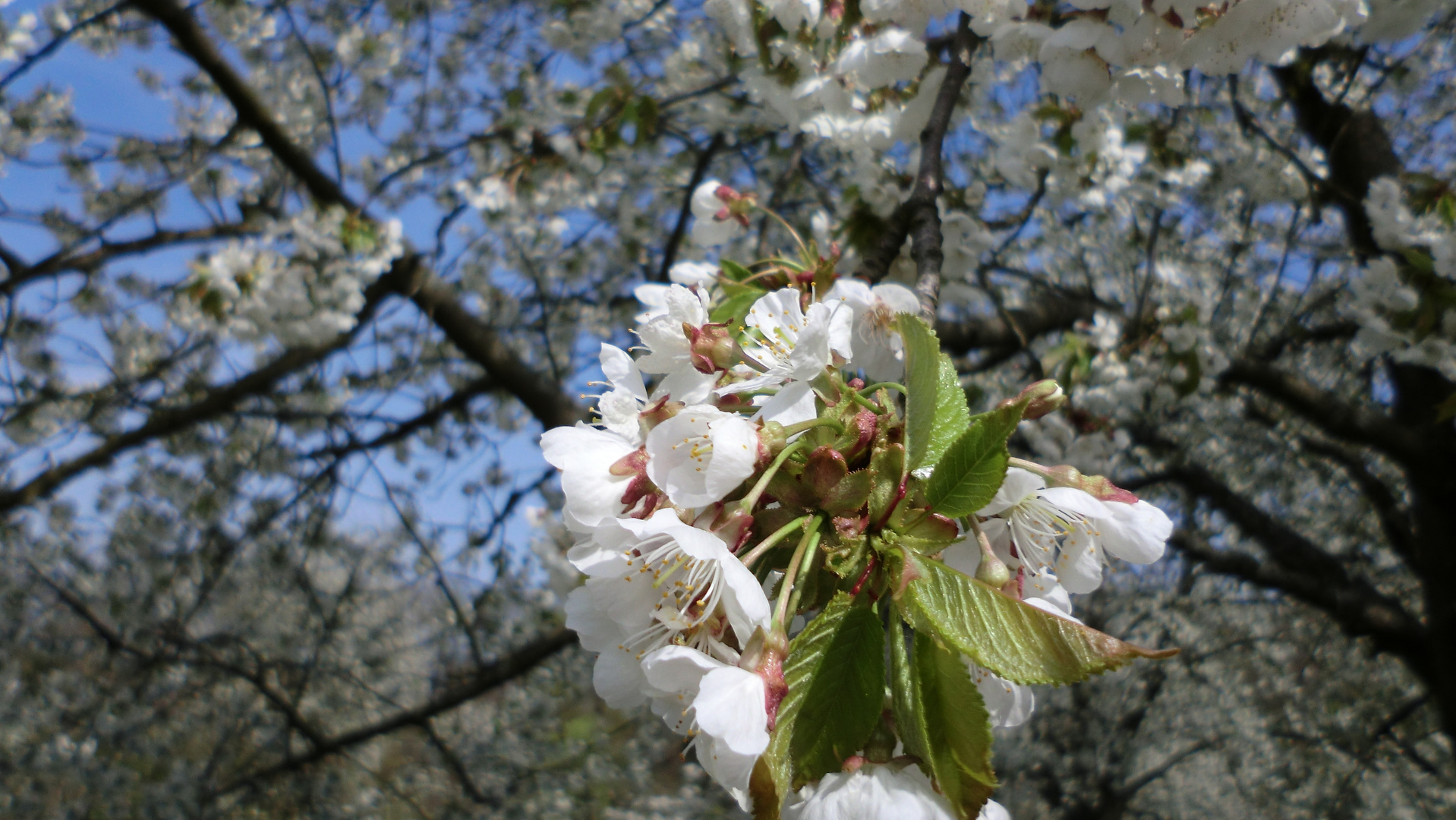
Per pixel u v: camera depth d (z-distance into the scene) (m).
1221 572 6.01
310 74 5.86
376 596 7.77
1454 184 4.17
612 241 6.38
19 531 6.69
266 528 6.33
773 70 2.69
